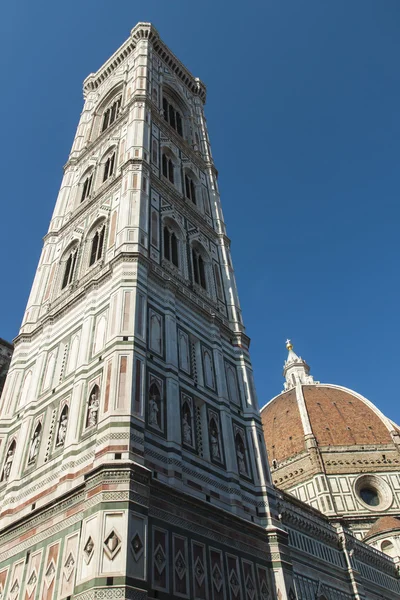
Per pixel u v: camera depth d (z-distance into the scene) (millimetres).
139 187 39250
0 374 46625
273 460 104625
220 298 40406
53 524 22312
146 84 55094
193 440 27281
